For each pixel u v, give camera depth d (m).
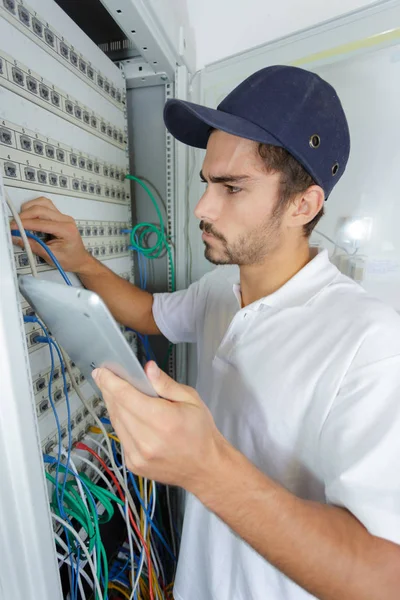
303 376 0.50
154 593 0.91
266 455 0.55
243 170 0.53
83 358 0.43
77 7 0.77
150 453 0.32
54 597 0.41
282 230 0.57
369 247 0.91
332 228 0.94
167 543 1.13
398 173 0.84
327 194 0.60
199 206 0.58
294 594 0.51
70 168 0.67
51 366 0.60
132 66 0.95
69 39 0.64
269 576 0.54
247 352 0.59
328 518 0.37
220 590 0.63
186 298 0.96
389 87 0.79
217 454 0.34
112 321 0.26
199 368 0.83
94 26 0.86
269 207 0.54
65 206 0.66
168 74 0.95
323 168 0.55
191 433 0.32
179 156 1.02
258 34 1.00
